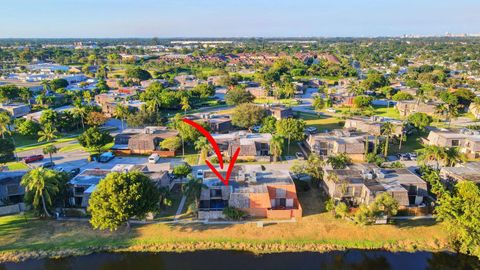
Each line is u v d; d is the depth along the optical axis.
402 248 64.56
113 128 143.00
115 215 62.56
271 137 112.31
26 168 98.19
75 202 78.00
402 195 72.06
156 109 160.75
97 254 63.12
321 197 80.31
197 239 66.06
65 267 60.31
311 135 115.75
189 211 74.31
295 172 88.06
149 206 66.56
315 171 85.12
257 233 67.50
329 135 115.94
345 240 66.12
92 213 63.91
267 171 86.25
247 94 176.25
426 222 70.31
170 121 147.75
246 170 87.06
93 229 68.69
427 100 172.50
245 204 71.81
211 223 70.25
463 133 117.25
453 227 63.12
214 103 191.25
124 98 181.12
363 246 64.94
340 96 185.00
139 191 65.12
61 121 133.25
